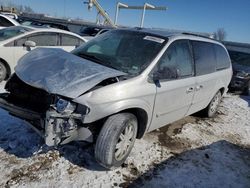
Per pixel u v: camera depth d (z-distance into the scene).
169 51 4.03
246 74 9.83
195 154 4.36
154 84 3.67
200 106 5.41
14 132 4.02
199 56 4.85
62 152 3.69
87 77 3.12
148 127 3.90
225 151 4.68
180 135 4.97
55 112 2.90
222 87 6.05
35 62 3.56
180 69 4.27
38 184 3.05
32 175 3.18
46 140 2.91
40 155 3.56
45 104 3.18
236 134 5.61
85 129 3.11
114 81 3.28
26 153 3.57
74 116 2.94
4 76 6.95
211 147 4.73
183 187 3.46
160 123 4.20
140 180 3.43
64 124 2.93
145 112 3.64
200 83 4.81
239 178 3.91
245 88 9.95
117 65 3.71
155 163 3.87
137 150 4.11
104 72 3.27
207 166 4.06
